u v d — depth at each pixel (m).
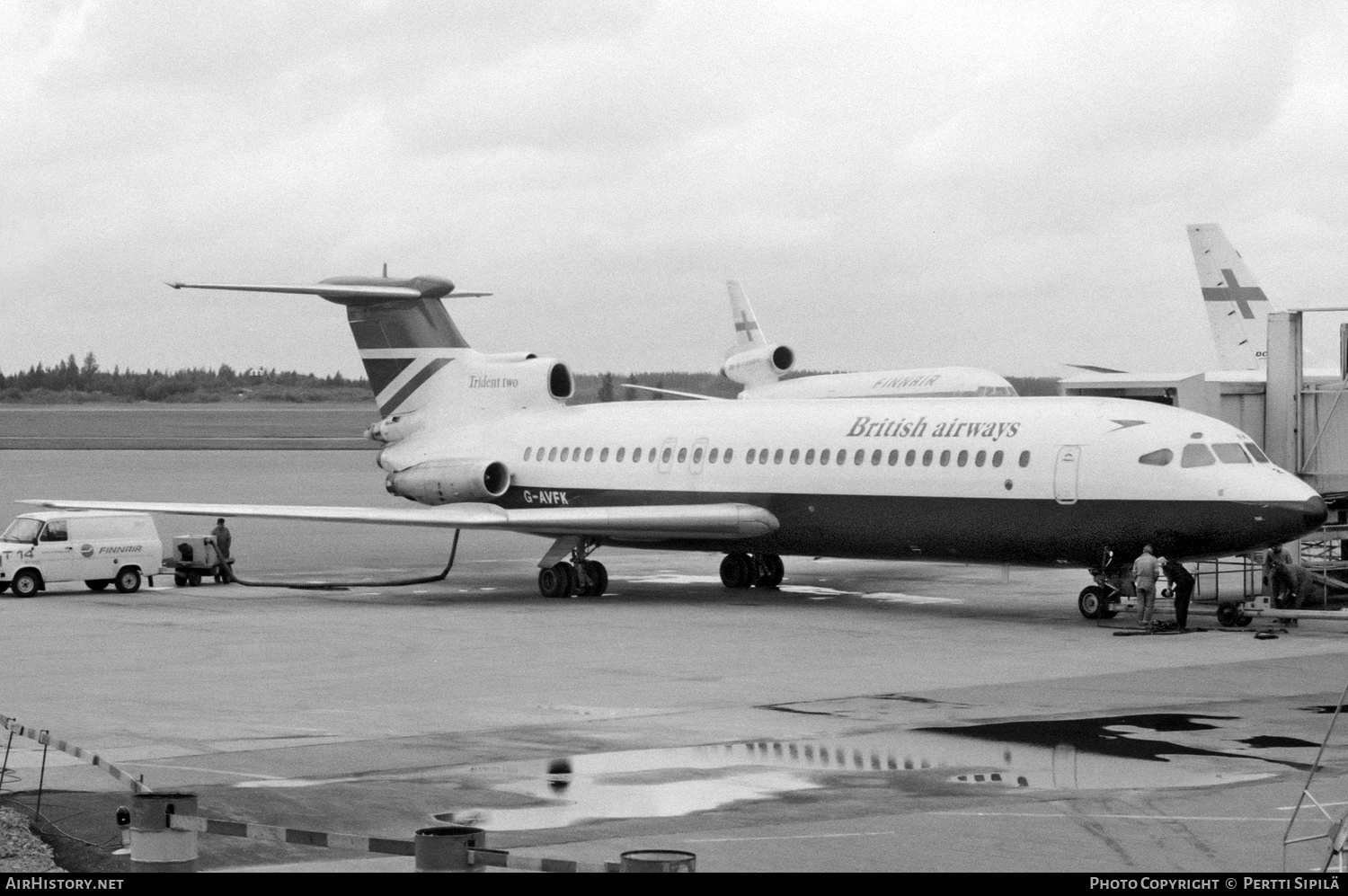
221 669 32.47
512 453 52.78
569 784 21.17
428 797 20.38
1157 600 44.16
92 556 49.62
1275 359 44.50
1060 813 19.36
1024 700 27.98
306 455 172.00
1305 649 34.97
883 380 70.75
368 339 56.41
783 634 38.06
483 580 55.34
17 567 48.44
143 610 44.19
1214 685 29.67
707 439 47.91
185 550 52.66
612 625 40.44
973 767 22.09
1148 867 16.86
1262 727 25.19
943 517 42.06
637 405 51.78
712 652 34.78
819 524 44.91
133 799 16.30
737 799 20.22
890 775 21.64
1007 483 40.62
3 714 26.94
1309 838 17.16
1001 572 56.62
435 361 55.38
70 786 20.98
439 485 53.09
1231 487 37.66
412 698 28.55
